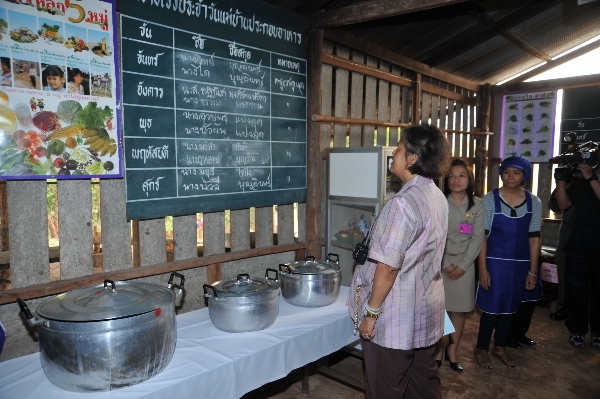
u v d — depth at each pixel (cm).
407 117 462
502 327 321
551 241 532
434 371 190
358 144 404
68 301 152
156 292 165
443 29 428
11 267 205
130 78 234
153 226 256
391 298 172
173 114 254
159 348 151
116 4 227
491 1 401
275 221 427
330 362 328
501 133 589
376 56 409
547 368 317
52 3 202
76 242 224
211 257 280
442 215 178
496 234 302
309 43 339
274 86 314
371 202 311
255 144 303
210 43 271
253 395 275
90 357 138
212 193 278
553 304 471
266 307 196
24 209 207
